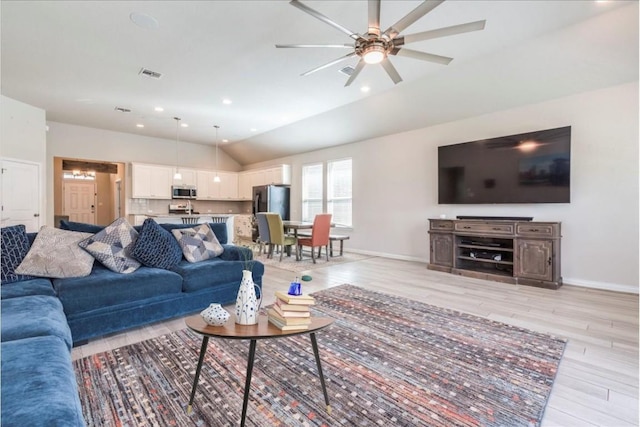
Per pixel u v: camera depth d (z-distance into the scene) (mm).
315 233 5629
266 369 1989
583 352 2221
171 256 3031
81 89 4707
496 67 3963
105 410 1582
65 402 982
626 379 1879
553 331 2586
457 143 5230
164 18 2924
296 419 1524
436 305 3260
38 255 2436
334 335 2514
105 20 2949
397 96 5035
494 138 4699
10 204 5012
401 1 2703
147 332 2551
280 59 3744
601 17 3002
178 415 1549
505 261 4316
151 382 1833
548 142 4176
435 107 5070
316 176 7848
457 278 4469
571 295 3613
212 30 3131
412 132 5891
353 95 5031
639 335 2506
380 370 1982
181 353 2188
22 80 4348
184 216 7492
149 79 4344
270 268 5168
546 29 3207
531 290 3828
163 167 8117
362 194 6758
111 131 7477
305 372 1957
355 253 6766
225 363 2059
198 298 2875
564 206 4164
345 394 1731
